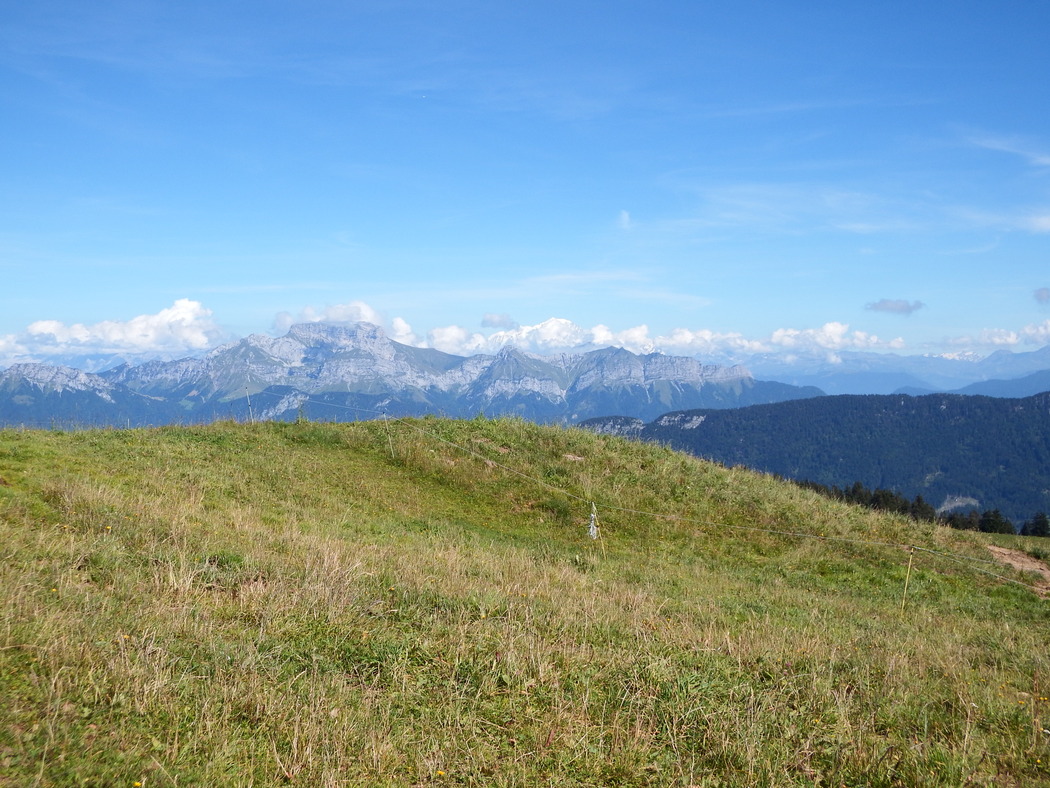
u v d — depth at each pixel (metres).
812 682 8.01
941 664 9.95
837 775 6.18
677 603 12.55
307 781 5.25
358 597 9.26
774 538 20.31
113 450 18.00
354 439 23.14
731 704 7.29
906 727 7.34
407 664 7.45
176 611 7.91
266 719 5.98
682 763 6.20
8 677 5.83
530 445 24.55
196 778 5.02
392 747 5.84
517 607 9.98
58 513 11.26
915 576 18.55
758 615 12.52
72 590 7.91
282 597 8.71
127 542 10.30
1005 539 23.45
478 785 5.57
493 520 19.33
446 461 22.20
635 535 19.44
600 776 5.91
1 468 13.78
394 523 17.28
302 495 17.92
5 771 4.63
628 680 7.73
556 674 7.58
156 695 5.93
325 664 7.25
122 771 4.91
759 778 5.95
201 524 12.59
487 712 6.70
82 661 6.28
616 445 25.78
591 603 10.98
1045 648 12.65
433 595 9.92
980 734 7.29
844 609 14.54
